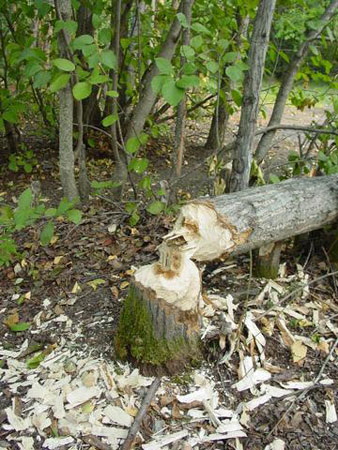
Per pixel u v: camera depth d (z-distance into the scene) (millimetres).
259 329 1215
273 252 1373
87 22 2172
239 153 1436
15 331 1276
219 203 1199
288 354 1168
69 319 1288
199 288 1065
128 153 1651
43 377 1105
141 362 1073
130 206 1663
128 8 2074
